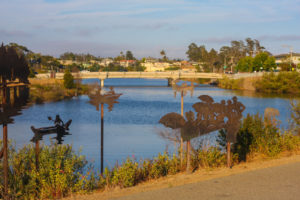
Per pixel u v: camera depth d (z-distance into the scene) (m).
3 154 7.10
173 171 9.10
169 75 125.31
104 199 6.00
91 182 8.09
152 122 41.22
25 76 7.19
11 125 37.38
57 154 8.48
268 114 12.41
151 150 21.84
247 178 6.61
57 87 72.06
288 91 92.94
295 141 11.70
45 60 175.12
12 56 6.86
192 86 10.03
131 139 27.30
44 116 46.47
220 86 123.19
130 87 126.44
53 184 7.48
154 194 5.70
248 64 138.75
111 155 19.98
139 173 8.80
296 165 7.79
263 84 98.69
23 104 7.16
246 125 11.68
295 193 5.54
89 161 17.28
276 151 10.70
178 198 5.41
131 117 46.53
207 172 8.45
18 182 7.58
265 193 5.56
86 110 54.47
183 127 8.38
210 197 5.41
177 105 64.25
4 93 6.79
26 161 8.35
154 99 78.06
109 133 31.88
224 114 8.68
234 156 10.05
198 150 10.13
